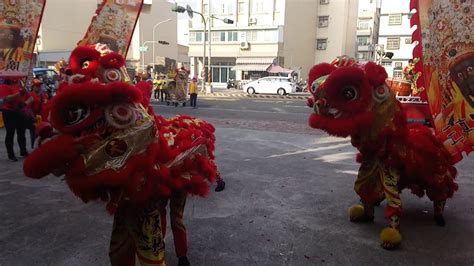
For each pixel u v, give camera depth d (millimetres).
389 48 45156
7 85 7297
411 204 5277
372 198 4270
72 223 4516
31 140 8258
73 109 2361
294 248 3936
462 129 3986
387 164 4020
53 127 2363
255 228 4398
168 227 4367
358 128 3740
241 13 44625
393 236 3877
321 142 9492
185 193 3332
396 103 3949
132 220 2752
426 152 4195
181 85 18875
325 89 3666
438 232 4348
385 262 3664
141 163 2488
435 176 4273
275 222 4574
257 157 7828
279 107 18938
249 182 6094
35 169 2334
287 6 43875
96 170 2383
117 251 2797
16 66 4965
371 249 3928
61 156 2309
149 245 2729
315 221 4621
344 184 6039
